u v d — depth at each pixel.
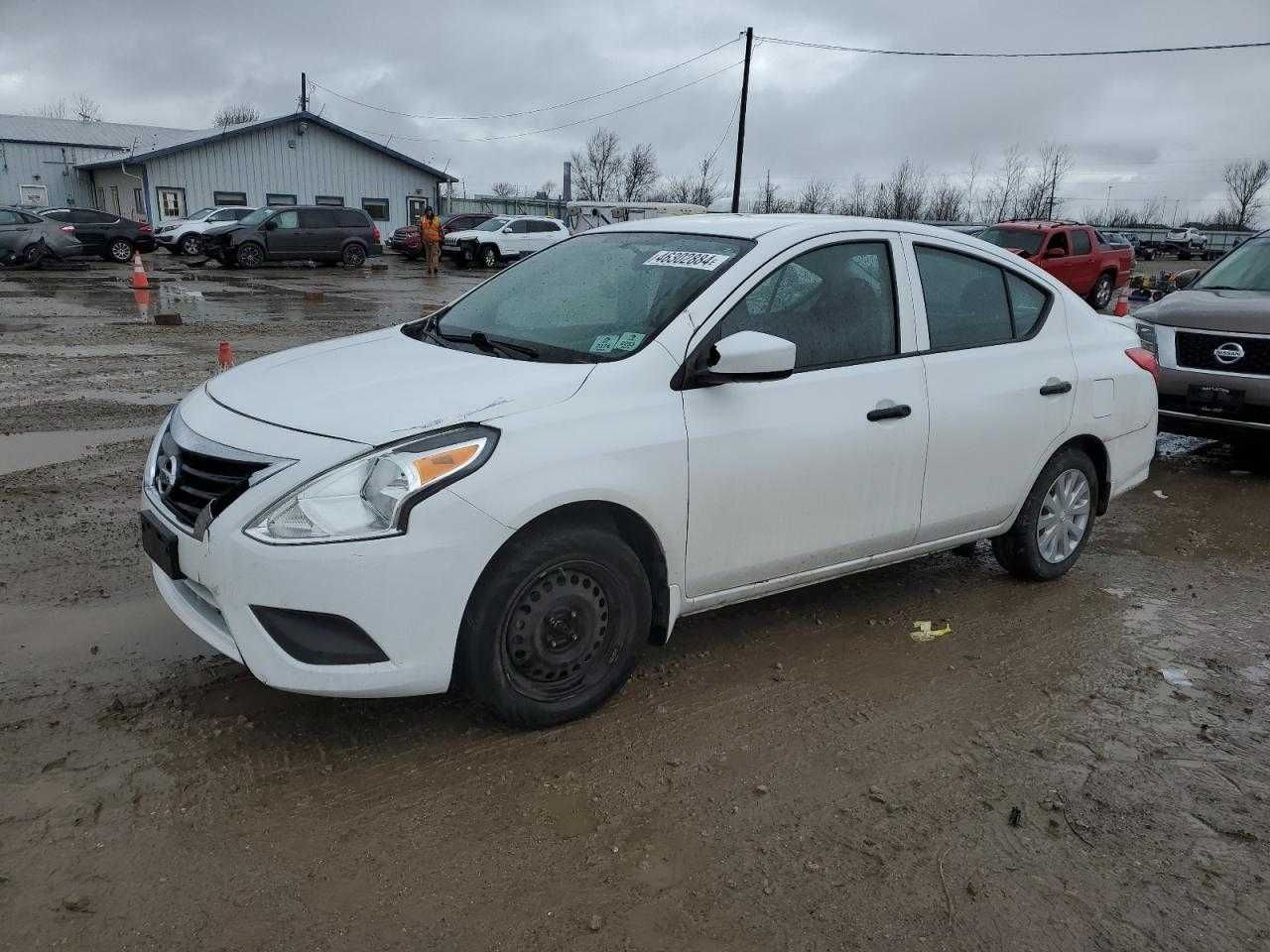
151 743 3.16
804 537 3.76
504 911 2.51
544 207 68.25
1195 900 2.66
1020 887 2.68
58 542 4.95
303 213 28.34
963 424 4.16
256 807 2.87
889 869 2.73
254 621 2.85
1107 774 3.25
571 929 2.46
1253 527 6.16
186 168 38.34
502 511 2.94
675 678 3.77
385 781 3.02
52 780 2.94
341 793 2.95
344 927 2.43
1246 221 85.19
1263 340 7.01
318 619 2.84
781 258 3.71
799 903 2.58
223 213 31.45
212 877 2.58
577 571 3.21
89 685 3.50
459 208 65.44
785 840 2.84
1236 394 7.10
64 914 2.42
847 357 3.85
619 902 2.56
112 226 28.08
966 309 4.33
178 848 2.68
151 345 12.30
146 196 37.91
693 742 3.32
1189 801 3.12
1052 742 3.44
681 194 65.19
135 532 5.17
